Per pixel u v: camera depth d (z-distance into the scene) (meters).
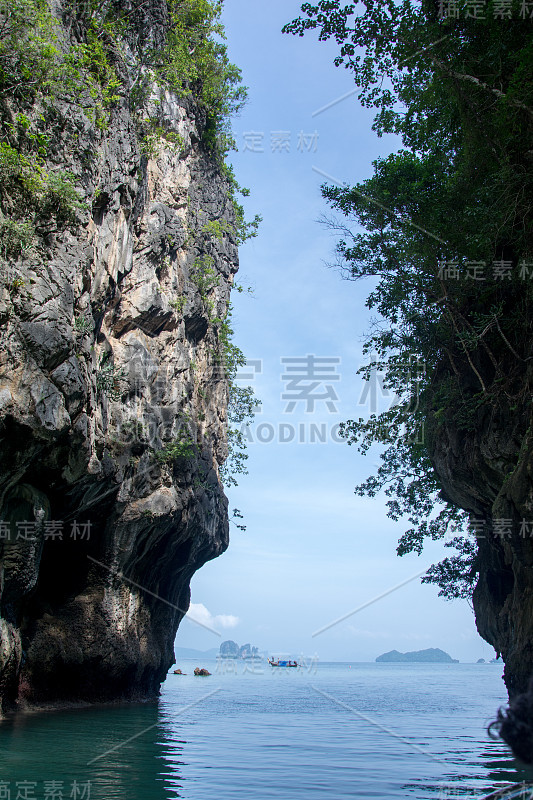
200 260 27.48
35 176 15.73
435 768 10.80
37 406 14.78
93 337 18.77
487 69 18.17
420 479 27.67
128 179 20.38
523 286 19.22
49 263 15.87
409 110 20.28
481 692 39.56
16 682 17.27
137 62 22.27
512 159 18.09
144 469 22.20
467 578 30.20
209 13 25.83
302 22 18.31
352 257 21.34
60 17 17.45
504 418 19.39
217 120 29.72
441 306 21.41
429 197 19.62
